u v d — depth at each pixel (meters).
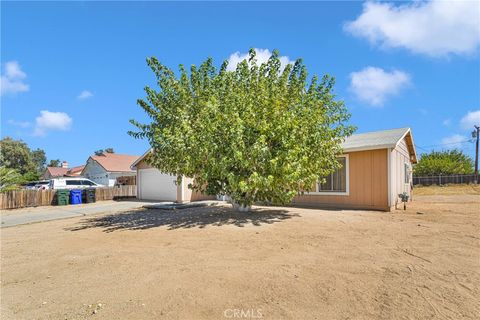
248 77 9.87
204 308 3.43
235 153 8.05
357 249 5.80
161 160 9.73
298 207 13.38
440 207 13.96
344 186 13.47
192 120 9.23
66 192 19.06
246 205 10.71
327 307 3.38
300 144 8.94
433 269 4.59
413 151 18.08
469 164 44.75
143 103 10.25
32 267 5.35
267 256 5.38
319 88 10.70
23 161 48.97
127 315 3.33
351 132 10.86
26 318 3.38
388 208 12.21
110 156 37.53
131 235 7.72
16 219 12.57
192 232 7.67
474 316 3.14
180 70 9.95
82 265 5.29
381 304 3.43
